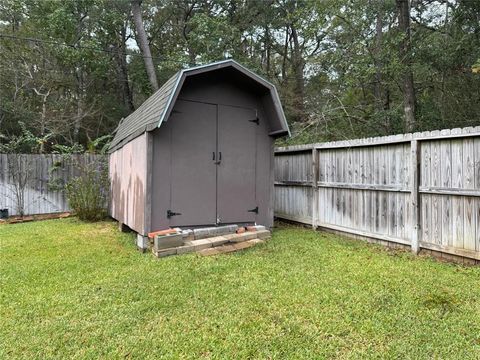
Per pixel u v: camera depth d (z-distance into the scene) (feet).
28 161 28.17
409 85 27.48
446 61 25.03
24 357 6.53
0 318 8.14
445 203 12.74
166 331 7.52
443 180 12.74
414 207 13.78
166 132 15.47
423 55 25.66
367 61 27.99
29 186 28.27
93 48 44.88
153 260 13.14
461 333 7.32
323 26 32.09
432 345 6.88
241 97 17.72
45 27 43.83
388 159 15.10
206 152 16.60
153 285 10.31
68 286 10.29
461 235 12.16
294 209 21.48
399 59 26.53
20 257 13.78
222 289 9.94
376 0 29.19
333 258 13.25
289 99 43.19
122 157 20.39
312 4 31.99
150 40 57.21
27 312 8.46
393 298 9.16
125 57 53.83
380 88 32.89
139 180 15.89
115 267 12.26
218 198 16.92
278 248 14.94
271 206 18.72
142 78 52.01
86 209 24.50
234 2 49.88
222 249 14.57
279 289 9.89
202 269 11.84
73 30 44.55
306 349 6.79
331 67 34.32
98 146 40.09
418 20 29.12
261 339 7.17
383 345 6.91
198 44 44.19
